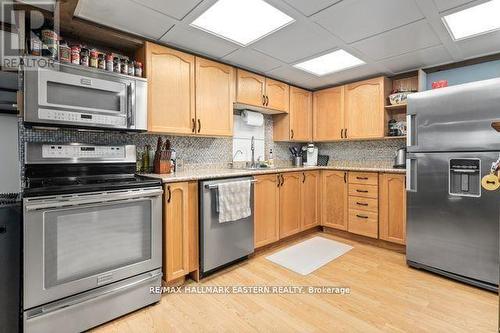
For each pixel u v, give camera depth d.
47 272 1.39
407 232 2.42
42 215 1.37
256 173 2.59
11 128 1.67
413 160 2.37
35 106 1.53
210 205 2.17
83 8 1.68
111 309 1.61
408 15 1.81
